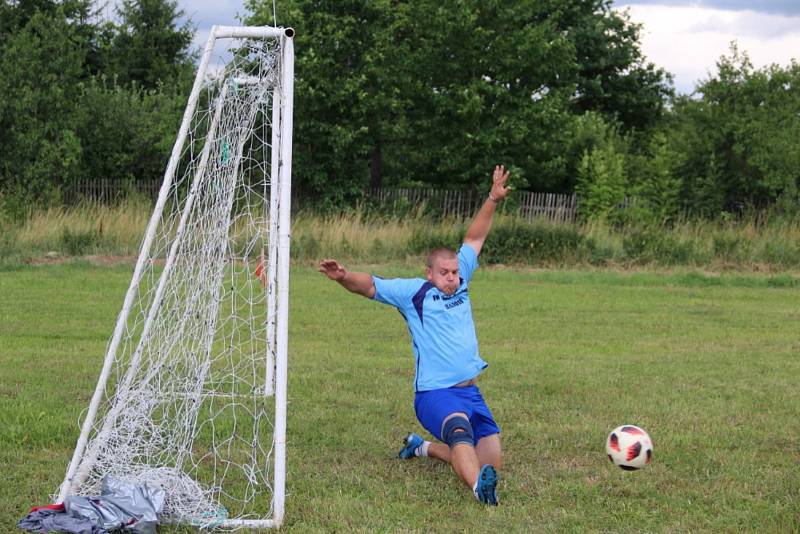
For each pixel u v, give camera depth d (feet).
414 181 96.68
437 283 16.97
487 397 24.48
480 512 15.85
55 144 76.48
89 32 118.32
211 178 17.95
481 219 18.58
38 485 16.58
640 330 36.99
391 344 32.68
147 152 87.51
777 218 68.18
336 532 14.90
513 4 84.84
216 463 18.62
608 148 86.48
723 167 83.56
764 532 15.21
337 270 16.63
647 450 16.74
